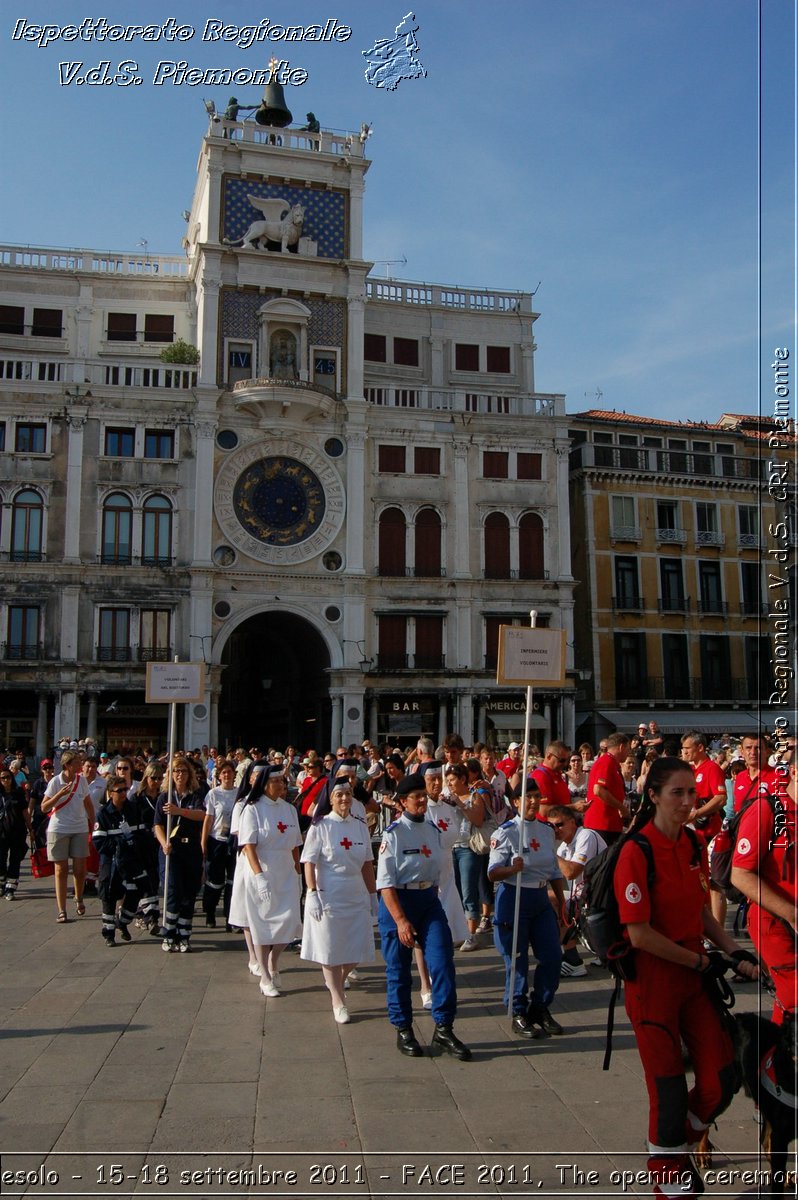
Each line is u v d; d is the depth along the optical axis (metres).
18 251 42.28
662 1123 5.82
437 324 45.81
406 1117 7.32
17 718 37.78
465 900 13.98
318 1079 8.17
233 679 53.75
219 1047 9.05
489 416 42.62
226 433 39.81
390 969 9.09
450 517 41.94
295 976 12.05
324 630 39.81
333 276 41.91
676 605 45.56
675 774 6.12
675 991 6.01
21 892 18.91
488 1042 9.20
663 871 6.11
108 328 42.59
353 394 41.34
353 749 22.28
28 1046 9.05
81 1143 6.86
